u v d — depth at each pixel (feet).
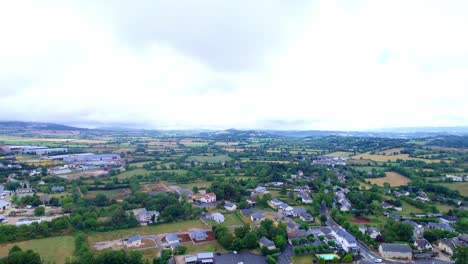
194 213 611.06
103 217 570.87
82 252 411.13
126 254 406.62
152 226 558.15
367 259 440.04
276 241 467.11
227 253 449.06
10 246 448.65
